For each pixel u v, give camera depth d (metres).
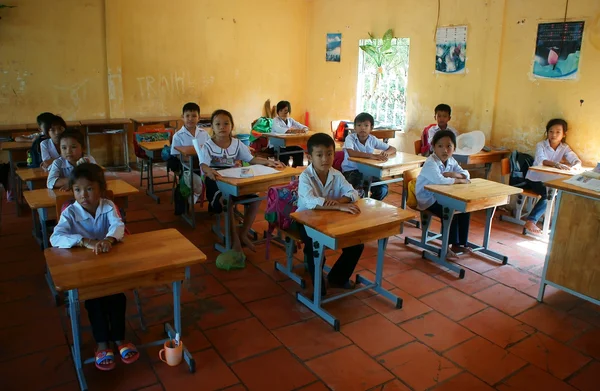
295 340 2.63
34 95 6.30
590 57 4.40
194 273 3.46
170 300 3.05
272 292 3.19
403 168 4.28
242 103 7.86
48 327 2.73
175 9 7.00
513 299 3.16
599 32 4.30
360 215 2.76
